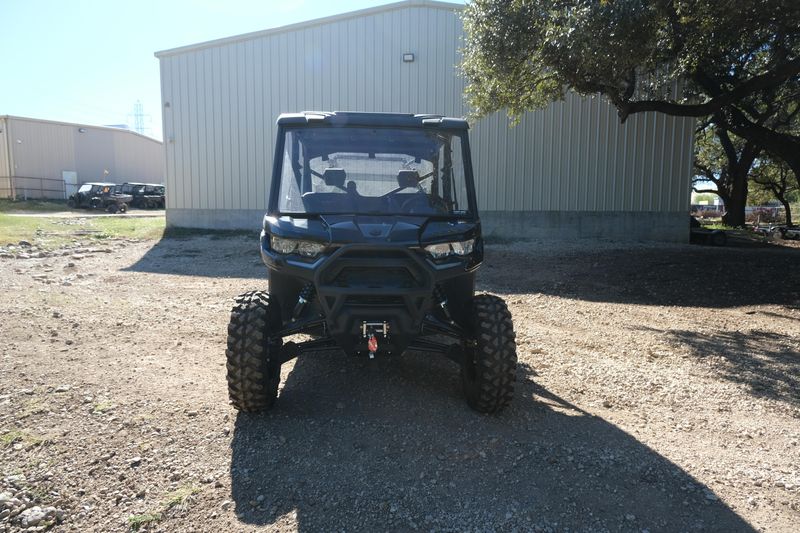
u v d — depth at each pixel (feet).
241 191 62.39
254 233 60.75
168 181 63.36
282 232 14.29
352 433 13.92
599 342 23.81
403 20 59.00
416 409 15.46
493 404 14.62
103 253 47.26
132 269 40.09
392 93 59.67
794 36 35.35
